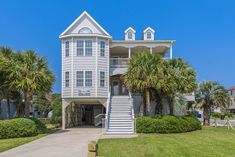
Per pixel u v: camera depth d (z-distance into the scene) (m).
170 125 22.34
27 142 16.77
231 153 12.55
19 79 21.94
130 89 24.56
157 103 25.16
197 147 14.25
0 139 18.67
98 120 31.36
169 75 23.44
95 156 7.53
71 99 27.89
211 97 31.94
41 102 49.06
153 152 12.81
